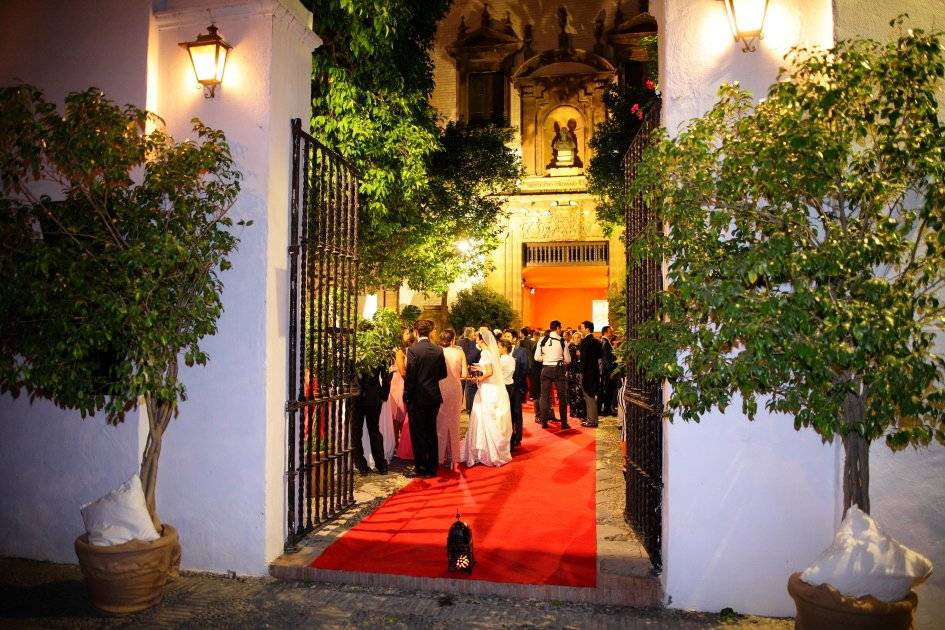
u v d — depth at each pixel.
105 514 4.33
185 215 4.46
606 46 22.34
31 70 5.40
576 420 13.07
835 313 3.12
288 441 5.23
